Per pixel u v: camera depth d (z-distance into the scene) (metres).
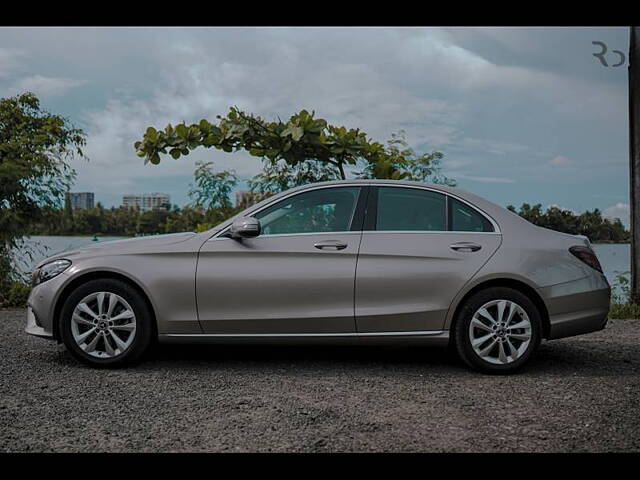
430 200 5.82
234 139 9.27
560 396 4.90
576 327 5.67
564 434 4.03
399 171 9.58
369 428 4.13
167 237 5.89
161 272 5.61
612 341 7.36
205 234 5.76
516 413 4.46
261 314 5.59
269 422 4.25
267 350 6.64
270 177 10.16
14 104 11.14
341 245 5.62
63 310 5.65
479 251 5.63
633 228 9.64
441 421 4.28
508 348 5.61
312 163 9.93
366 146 9.27
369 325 5.59
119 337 5.73
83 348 5.66
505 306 5.59
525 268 5.59
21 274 10.54
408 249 5.62
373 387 5.15
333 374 5.59
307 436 3.97
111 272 5.65
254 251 5.62
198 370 5.70
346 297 5.58
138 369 5.71
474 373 5.66
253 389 5.07
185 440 3.90
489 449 3.75
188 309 5.61
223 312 5.60
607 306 5.79
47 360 6.05
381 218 5.75
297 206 5.79
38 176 10.47
